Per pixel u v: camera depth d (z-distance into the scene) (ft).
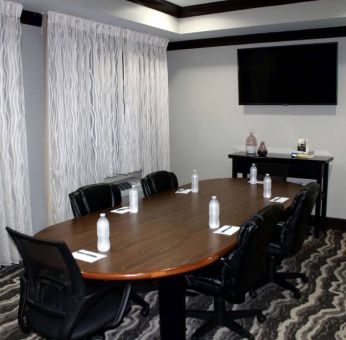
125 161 16.67
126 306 6.75
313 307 10.16
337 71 15.76
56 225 8.94
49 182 13.69
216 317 9.12
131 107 16.78
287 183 13.53
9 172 12.23
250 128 18.20
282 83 16.78
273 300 10.59
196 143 19.72
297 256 13.55
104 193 10.77
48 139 13.53
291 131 17.25
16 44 12.08
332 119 16.31
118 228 8.69
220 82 18.62
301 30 16.29
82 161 14.73
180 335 7.95
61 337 6.19
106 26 15.19
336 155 16.42
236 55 18.02
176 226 8.78
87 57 14.55
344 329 9.12
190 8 16.67
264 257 8.26
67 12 13.25
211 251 7.21
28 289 6.76
